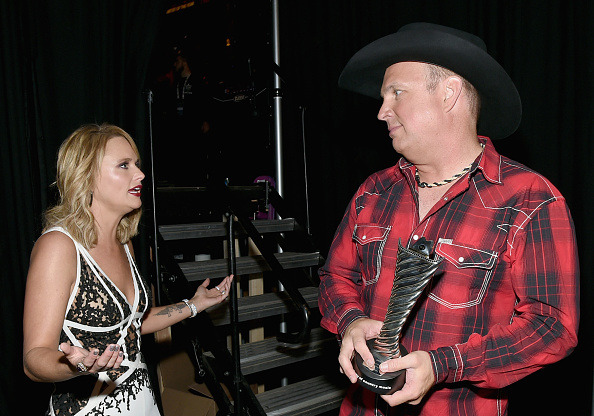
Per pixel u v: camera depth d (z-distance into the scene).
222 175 2.27
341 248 1.47
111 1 2.38
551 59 2.55
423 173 1.32
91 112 2.33
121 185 1.49
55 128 2.25
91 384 1.40
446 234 1.22
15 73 2.16
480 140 1.35
